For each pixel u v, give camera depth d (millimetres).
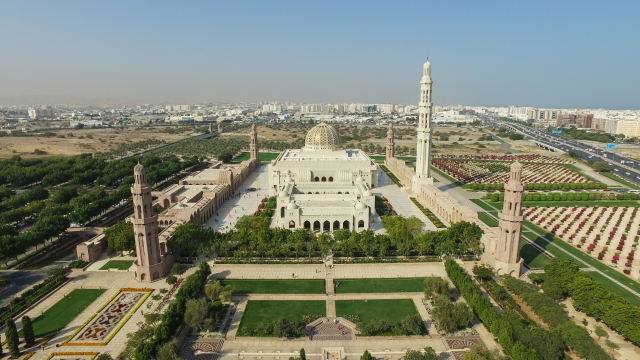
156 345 90250
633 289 124062
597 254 152000
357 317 108125
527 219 196125
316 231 176125
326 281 129625
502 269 133250
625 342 96188
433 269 138875
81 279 131875
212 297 113062
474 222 161250
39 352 94250
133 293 122875
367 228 173125
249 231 155250
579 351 86188
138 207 126438
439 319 101312
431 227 180375
